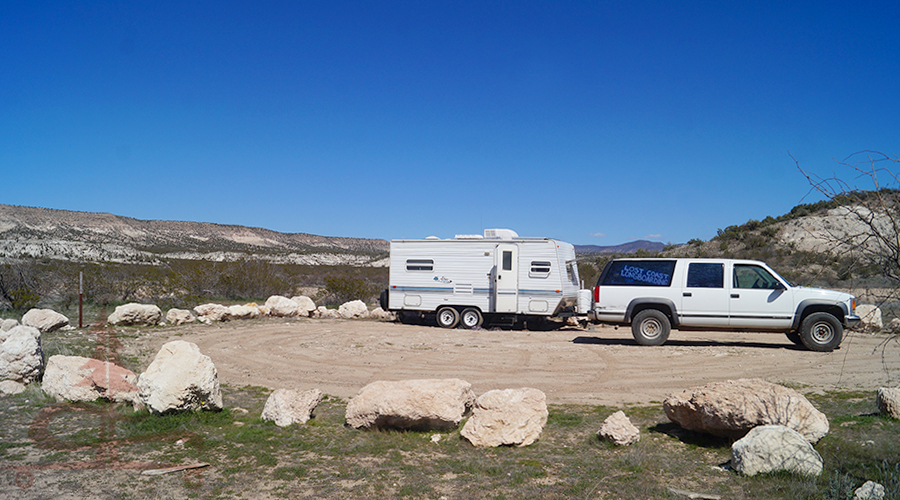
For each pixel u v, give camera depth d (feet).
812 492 14.39
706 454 18.65
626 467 17.19
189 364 23.03
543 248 56.85
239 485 15.79
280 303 68.69
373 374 34.27
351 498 14.90
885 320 54.75
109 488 15.48
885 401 22.00
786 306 41.16
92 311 66.28
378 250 394.11
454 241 59.47
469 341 47.78
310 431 21.52
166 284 82.28
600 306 44.98
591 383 31.37
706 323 42.73
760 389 19.33
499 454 18.83
